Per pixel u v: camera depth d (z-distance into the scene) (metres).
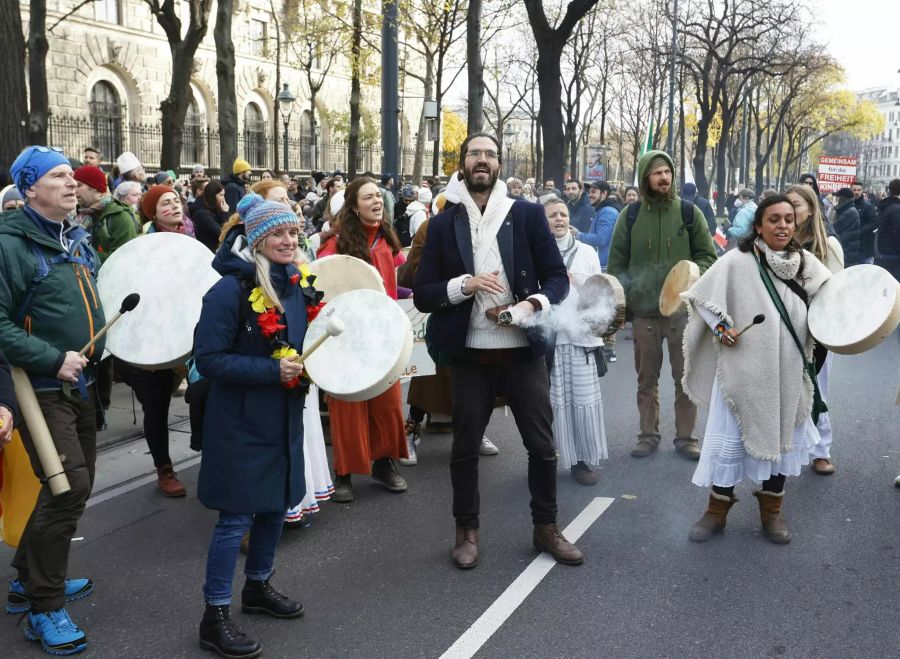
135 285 4.68
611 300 5.48
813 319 4.65
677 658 3.54
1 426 3.15
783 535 4.71
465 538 4.55
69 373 3.67
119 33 33.25
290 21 38.34
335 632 3.84
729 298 4.71
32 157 3.77
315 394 5.16
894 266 12.77
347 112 41.78
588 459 5.67
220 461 3.62
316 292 3.84
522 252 4.35
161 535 5.07
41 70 13.80
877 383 8.73
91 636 3.86
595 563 4.49
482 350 4.39
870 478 5.77
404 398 8.38
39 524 3.71
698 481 4.75
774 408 4.57
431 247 4.45
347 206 5.65
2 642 3.81
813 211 5.85
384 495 5.68
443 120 51.75
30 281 3.75
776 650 3.59
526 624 3.85
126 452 6.63
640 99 51.59
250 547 3.96
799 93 57.06
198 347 3.56
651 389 6.37
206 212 9.12
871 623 3.82
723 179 43.00
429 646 3.69
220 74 16.23
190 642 3.80
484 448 6.52
